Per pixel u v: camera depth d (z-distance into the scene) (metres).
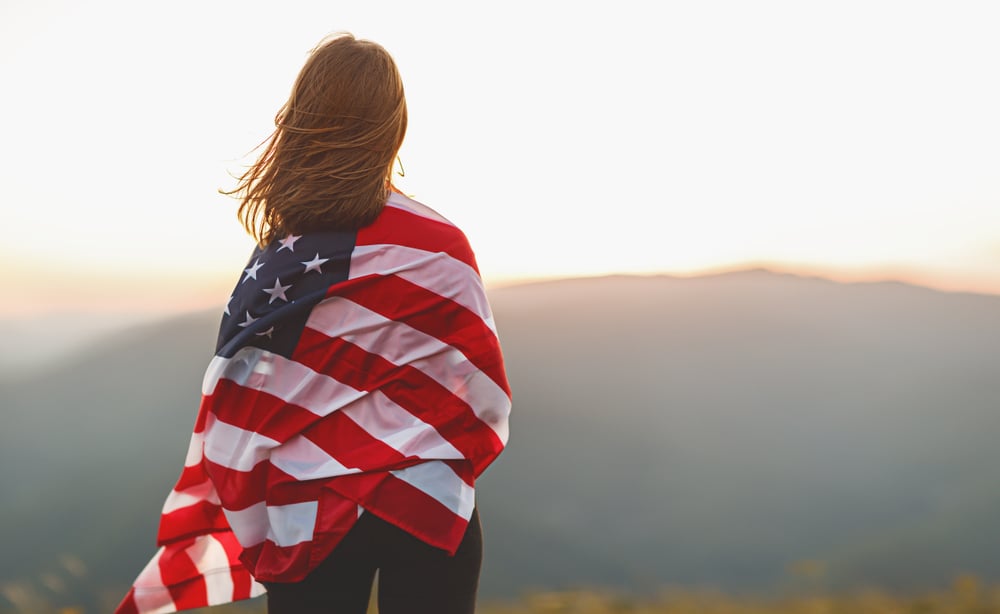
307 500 1.85
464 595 1.89
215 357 1.96
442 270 1.92
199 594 2.29
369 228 1.93
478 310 1.95
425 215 1.98
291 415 1.89
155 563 2.25
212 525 2.22
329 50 1.96
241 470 1.91
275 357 1.90
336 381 1.89
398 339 1.89
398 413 1.89
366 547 1.83
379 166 1.95
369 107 1.93
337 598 1.86
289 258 1.91
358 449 1.86
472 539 1.90
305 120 1.92
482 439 1.93
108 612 4.31
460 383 1.92
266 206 1.98
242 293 1.95
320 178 1.90
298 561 1.83
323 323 1.89
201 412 2.05
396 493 1.84
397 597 1.85
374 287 1.89
